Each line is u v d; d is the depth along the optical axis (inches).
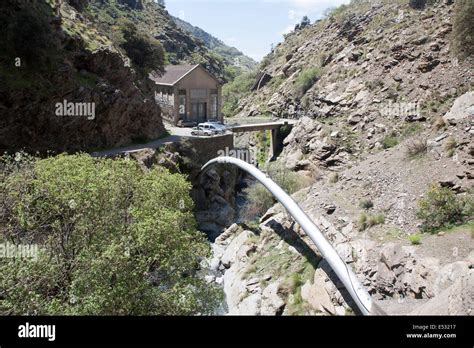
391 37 2348.7
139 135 1766.7
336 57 2898.6
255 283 818.2
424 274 578.2
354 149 1775.3
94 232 688.4
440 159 840.9
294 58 3742.6
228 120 2797.7
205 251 764.0
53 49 1380.4
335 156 1769.2
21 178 733.9
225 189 1876.2
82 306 553.0
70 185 708.7
